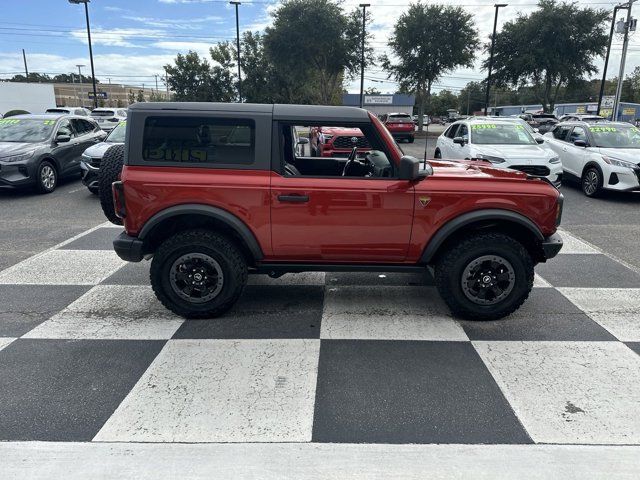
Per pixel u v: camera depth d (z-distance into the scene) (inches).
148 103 158.4
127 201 157.8
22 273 218.8
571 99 2864.2
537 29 1357.0
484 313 167.5
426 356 146.3
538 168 366.9
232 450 105.6
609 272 223.0
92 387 129.6
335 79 1473.9
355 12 1363.2
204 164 157.9
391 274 217.9
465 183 160.4
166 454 104.3
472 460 102.6
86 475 98.3
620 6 1112.2
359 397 125.4
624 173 375.9
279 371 137.7
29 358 144.4
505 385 130.9
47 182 411.5
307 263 167.3
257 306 183.0
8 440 108.8
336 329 164.1
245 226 159.6
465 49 1336.1
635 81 3046.3
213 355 146.5
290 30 1310.3
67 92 4281.5
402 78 1408.7
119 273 219.5
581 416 117.7
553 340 156.6
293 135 191.0
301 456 103.7
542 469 100.0
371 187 157.8
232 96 1755.7
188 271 165.3
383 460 102.6
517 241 163.6
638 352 148.9
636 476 98.1
